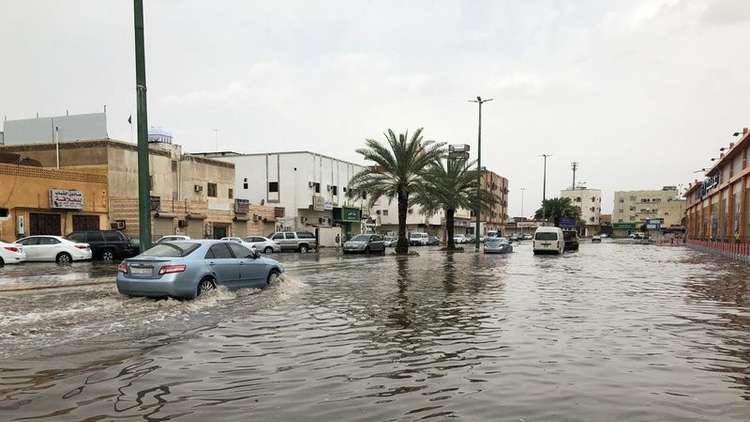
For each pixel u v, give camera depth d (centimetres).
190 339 739
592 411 453
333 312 993
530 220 14350
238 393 498
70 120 4041
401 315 966
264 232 4834
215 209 4206
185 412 444
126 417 431
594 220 14200
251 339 745
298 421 424
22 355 638
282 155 5347
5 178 2752
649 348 704
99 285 1348
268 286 1323
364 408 458
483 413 447
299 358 638
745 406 469
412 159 3559
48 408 452
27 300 1070
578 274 1958
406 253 3631
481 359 639
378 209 7988
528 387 524
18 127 4150
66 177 3069
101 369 578
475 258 3109
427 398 488
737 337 780
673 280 1739
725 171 4547
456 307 1070
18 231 2800
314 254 3553
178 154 4009
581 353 673
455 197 4138
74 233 2544
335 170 5950
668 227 12338
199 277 1073
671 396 496
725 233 4638
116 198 3403
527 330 828
